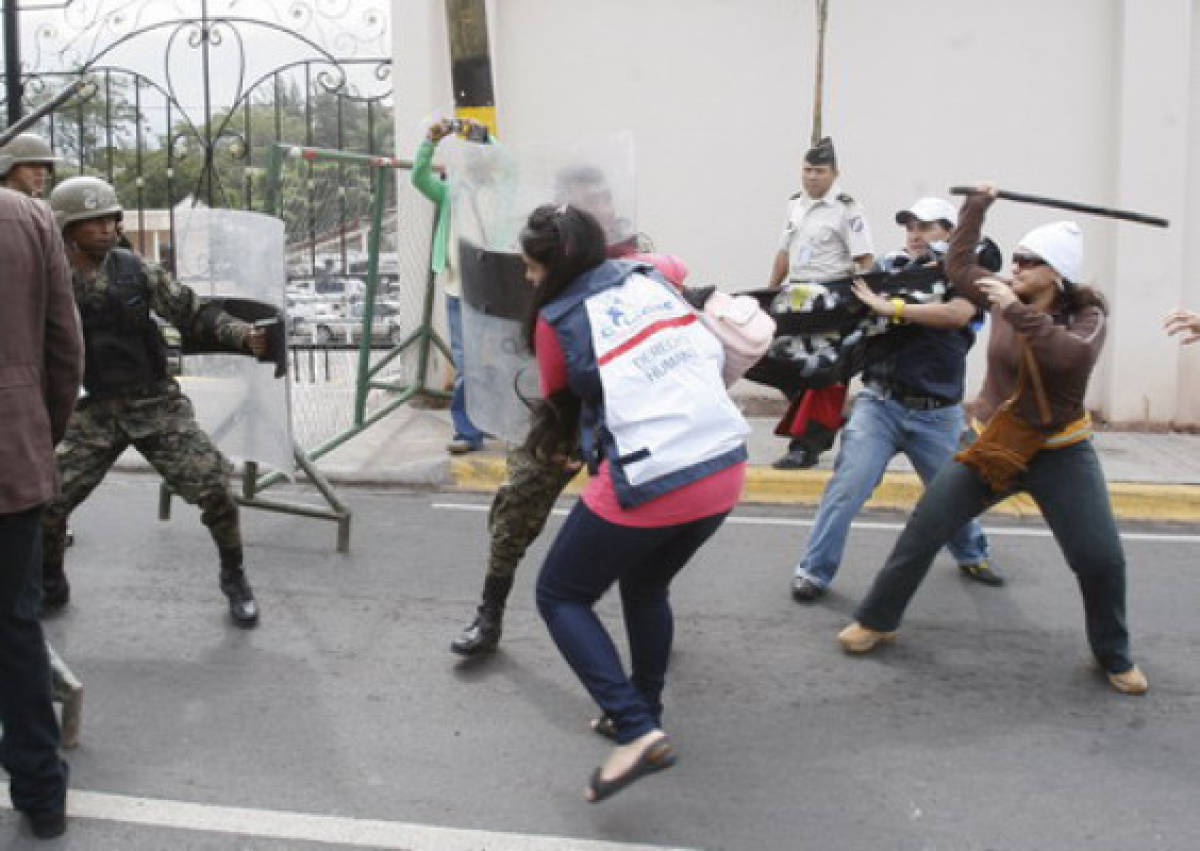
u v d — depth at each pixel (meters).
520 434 4.45
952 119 8.71
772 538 6.28
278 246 5.01
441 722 4.07
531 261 3.38
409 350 7.97
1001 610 5.23
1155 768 3.80
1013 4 8.59
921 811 3.52
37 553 3.21
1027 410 4.21
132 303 4.60
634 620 3.70
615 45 8.87
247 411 5.48
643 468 3.17
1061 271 4.12
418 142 8.81
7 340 3.04
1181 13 8.29
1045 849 3.32
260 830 3.36
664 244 9.01
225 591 4.95
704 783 3.68
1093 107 8.61
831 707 4.24
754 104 8.80
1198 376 8.71
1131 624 5.09
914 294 5.09
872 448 5.22
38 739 3.25
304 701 4.22
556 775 3.71
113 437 4.73
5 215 3.03
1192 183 8.54
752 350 3.64
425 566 5.73
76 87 3.87
